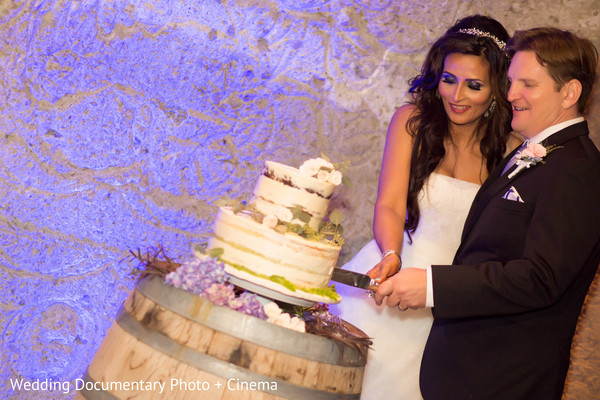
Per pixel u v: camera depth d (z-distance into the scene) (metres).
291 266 1.88
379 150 3.18
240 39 3.02
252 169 3.09
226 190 3.07
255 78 3.05
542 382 1.99
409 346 2.52
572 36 2.06
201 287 1.77
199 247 1.99
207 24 2.98
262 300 2.01
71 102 2.88
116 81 2.92
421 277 2.01
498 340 2.04
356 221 3.18
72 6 2.84
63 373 2.94
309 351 1.78
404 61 3.17
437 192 2.56
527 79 2.06
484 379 2.03
